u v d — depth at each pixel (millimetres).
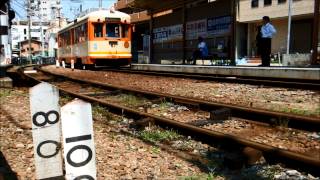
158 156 5703
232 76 16516
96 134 7141
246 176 4785
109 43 25734
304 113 8055
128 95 11727
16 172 5066
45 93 3623
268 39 15703
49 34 79375
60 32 36531
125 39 26219
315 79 12773
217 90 12164
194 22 28594
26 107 10633
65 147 3148
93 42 25422
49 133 3674
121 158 5602
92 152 3232
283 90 11336
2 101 11945
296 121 6980
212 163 5340
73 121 3150
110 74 21750
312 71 13086
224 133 6227
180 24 29875
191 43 29125
